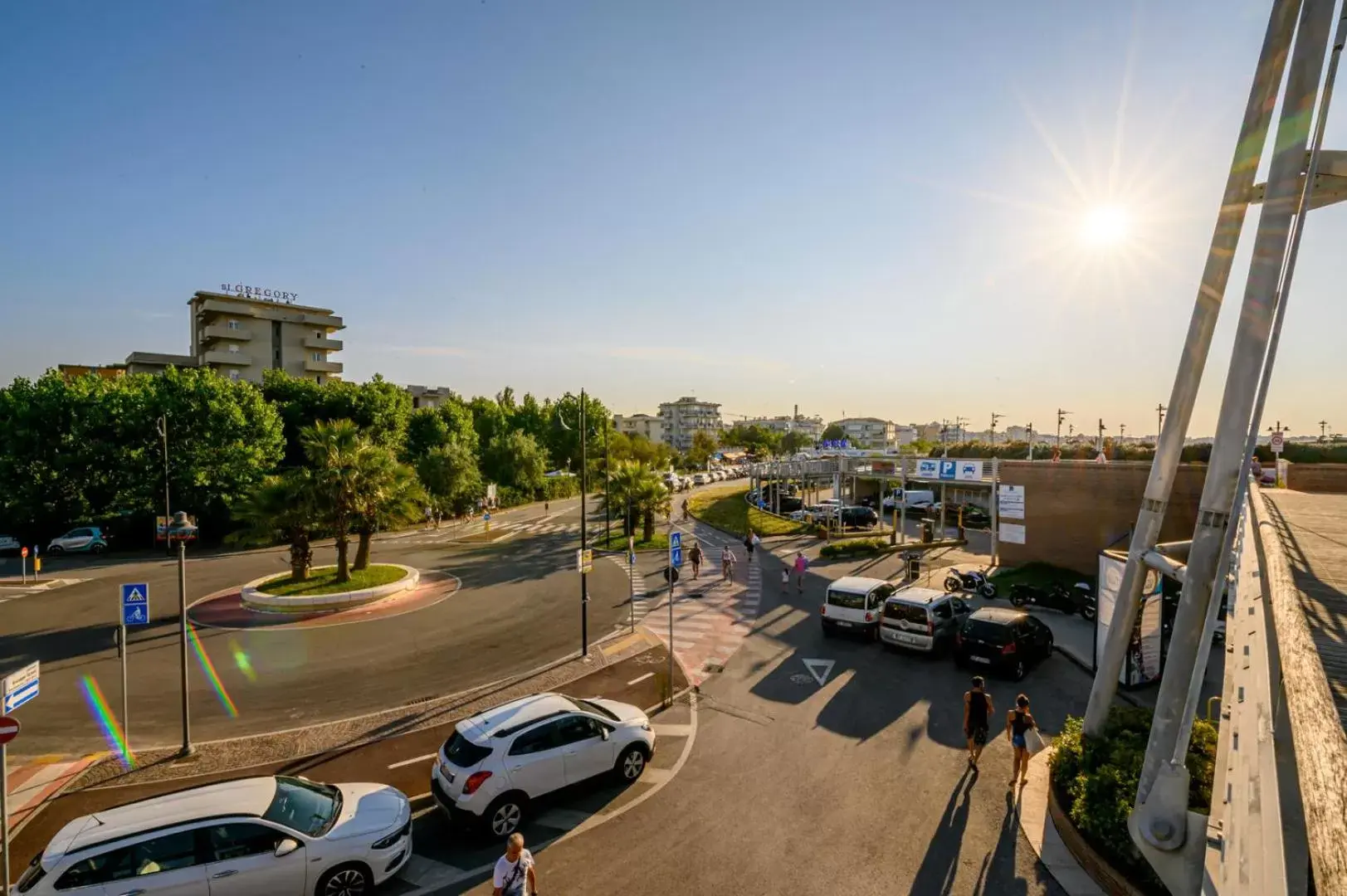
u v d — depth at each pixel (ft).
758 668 52.19
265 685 49.65
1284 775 10.00
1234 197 28.71
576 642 59.72
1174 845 23.16
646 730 35.70
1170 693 24.90
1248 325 24.03
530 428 262.67
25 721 43.45
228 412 125.80
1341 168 24.59
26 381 119.96
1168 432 30.94
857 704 44.73
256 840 24.21
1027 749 33.99
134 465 116.98
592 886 26.30
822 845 28.84
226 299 233.35
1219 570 20.11
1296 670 9.77
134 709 45.24
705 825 30.45
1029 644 50.83
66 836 22.95
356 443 80.79
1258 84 27.55
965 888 25.81
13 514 112.88
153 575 92.99
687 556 99.71
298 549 80.59
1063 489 83.30
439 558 106.93
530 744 31.14
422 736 40.68
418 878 27.12
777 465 168.66
